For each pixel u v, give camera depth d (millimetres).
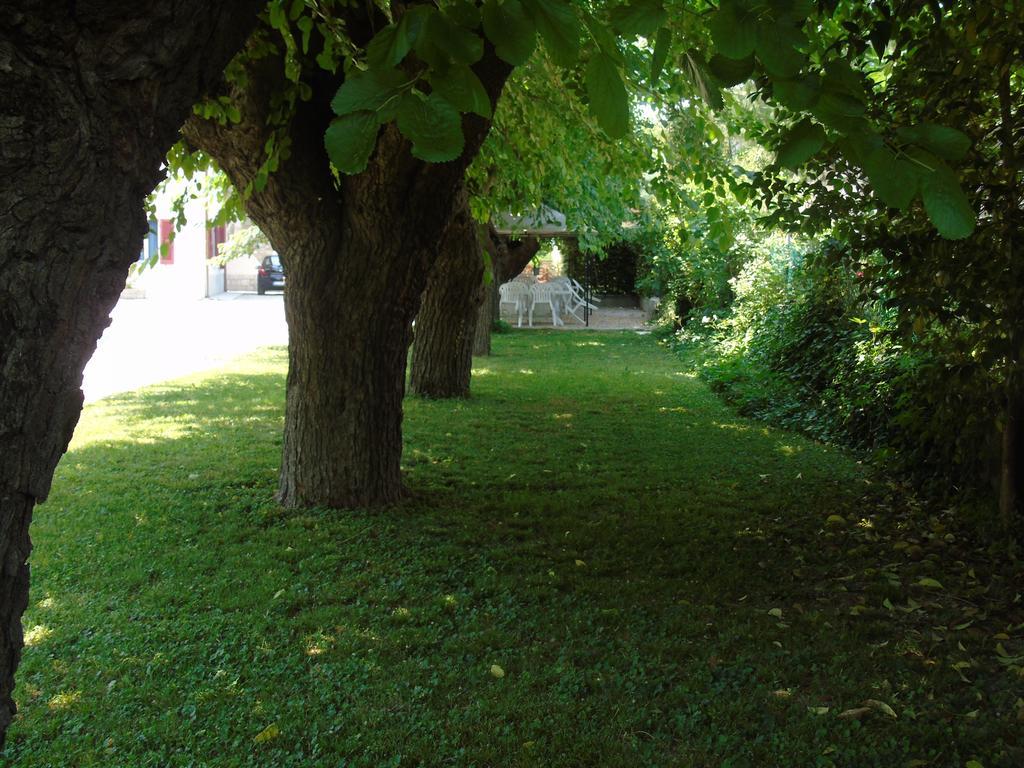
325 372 6469
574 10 1349
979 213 5109
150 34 1527
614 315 30375
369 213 6023
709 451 9016
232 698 3695
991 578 5176
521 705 3664
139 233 1681
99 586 4961
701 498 7133
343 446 6535
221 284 37500
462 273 11969
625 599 4871
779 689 3828
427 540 5855
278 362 16281
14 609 1646
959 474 6836
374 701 3691
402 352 6680
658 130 9109
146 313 26812
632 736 3424
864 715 3586
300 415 6578
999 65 4723
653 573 5332
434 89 1362
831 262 6176
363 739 3389
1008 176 4938
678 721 3523
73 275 1547
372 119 1307
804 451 9031
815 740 3389
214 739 3375
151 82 1591
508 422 10523
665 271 23438
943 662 4102
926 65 4984
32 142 1446
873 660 4117
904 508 6832
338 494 6551
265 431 9602
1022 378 5508
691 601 4883
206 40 1669
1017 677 3918
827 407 10102
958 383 5711
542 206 14328
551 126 8836
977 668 4008
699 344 18453
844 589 5090
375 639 4293
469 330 12406
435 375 12344
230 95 5262
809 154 1468
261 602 4746
